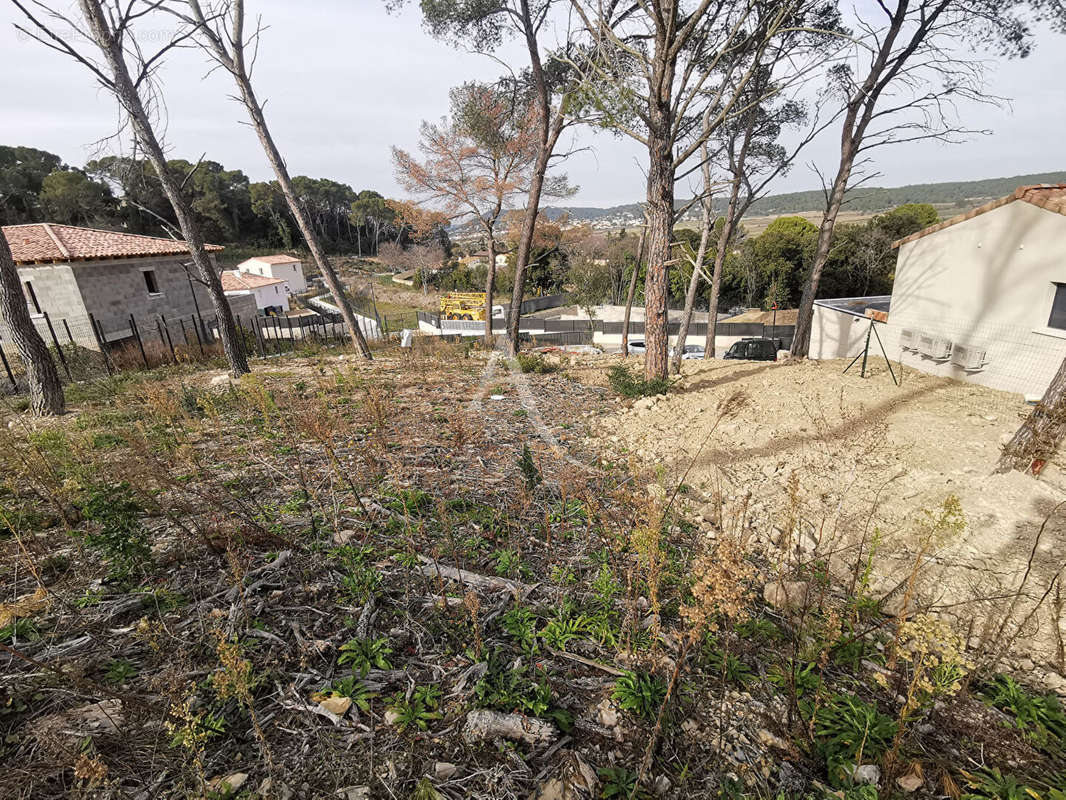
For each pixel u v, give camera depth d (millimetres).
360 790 2164
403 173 24609
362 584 3596
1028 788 2328
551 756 2441
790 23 12305
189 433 7004
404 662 2990
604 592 3773
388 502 4977
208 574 3607
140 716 2412
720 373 12781
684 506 5746
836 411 8172
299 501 4855
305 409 7055
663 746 2564
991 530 4656
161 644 2887
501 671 2951
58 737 2246
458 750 2424
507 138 22391
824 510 5480
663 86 9164
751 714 2832
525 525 4914
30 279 17531
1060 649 3289
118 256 19156
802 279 38906
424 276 64188
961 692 3004
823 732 2682
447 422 8125
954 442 6391
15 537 3789
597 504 5117
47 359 8969
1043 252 8031
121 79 9555
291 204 13875
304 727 2494
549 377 13227
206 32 10938
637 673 2996
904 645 3361
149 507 4352
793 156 15570
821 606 3619
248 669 2279
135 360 16000
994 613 3799
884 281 37688
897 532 4922
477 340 26312
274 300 49031
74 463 5242
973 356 9172
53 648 2807
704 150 15336
